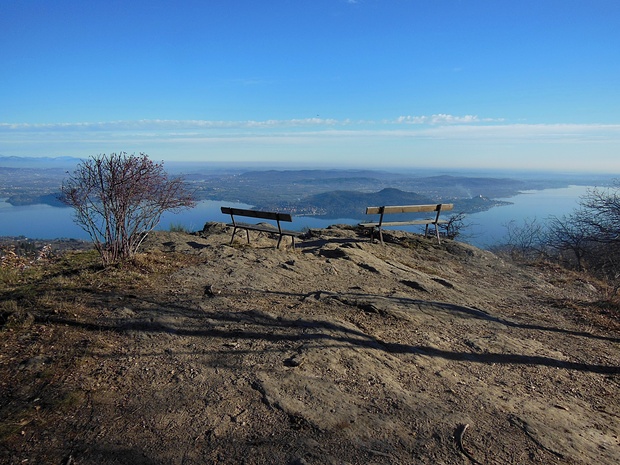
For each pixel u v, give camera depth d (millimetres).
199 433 2971
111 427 2994
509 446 3027
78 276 6188
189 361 3963
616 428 3465
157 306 5102
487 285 8117
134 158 6719
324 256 8633
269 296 5793
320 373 3855
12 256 8047
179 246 8602
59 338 4266
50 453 2727
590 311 6719
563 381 4270
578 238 13812
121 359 3961
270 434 2982
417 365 4250
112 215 6754
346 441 2938
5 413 3088
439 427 3170
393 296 6258
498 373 4305
